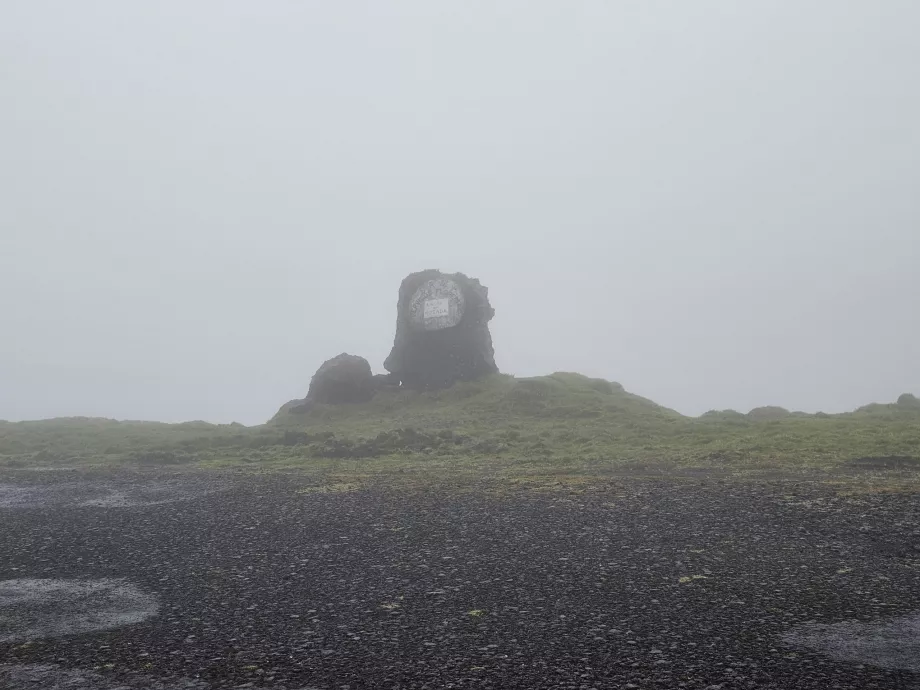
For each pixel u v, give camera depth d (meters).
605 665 7.33
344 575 10.80
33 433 35.59
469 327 41.09
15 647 8.39
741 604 9.00
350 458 26.88
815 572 10.21
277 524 14.53
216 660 7.82
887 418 30.69
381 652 7.88
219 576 10.99
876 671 7.05
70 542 13.53
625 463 22.34
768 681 6.88
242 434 33.16
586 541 12.22
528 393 36.31
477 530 13.30
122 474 23.89
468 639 8.15
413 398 39.38
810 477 17.98
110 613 9.49
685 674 7.07
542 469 21.69
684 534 12.48
